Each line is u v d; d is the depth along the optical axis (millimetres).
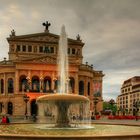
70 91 113688
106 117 104438
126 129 29266
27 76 112188
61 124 30953
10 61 115938
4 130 27453
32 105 109500
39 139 17922
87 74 121312
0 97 115625
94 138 18109
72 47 128375
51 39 126250
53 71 113688
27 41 124438
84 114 59375
